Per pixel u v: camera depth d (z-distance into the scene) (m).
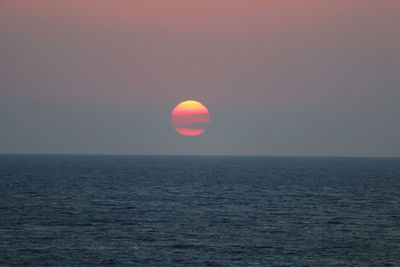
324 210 139.00
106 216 122.44
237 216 125.50
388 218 125.75
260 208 141.75
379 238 99.56
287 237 98.94
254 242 93.62
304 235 101.31
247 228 108.19
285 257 82.75
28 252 83.25
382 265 79.12
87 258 80.12
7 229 102.75
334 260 81.56
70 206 140.38
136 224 111.38
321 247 90.50
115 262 78.12
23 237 95.00
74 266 75.56
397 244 94.19
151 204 148.38
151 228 106.62
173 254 83.69
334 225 113.94
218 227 108.88
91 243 90.75
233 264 78.06
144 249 86.81
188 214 128.00
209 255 83.31
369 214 132.38
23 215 121.50
